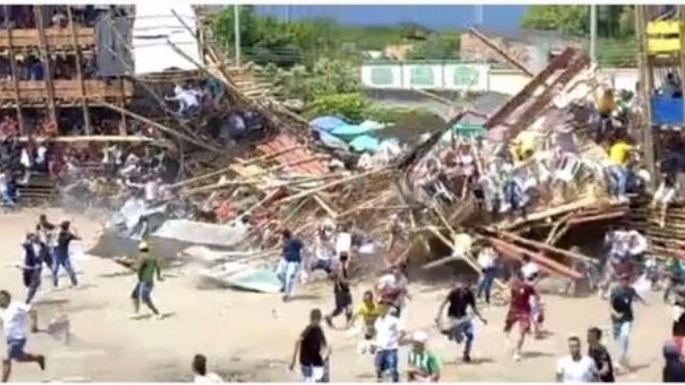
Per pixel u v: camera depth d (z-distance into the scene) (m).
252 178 42.94
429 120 53.47
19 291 34.34
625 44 60.38
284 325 30.14
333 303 32.56
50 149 53.88
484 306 32.12
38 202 52.78
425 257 35.59
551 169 36.78
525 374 24.77
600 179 36.47
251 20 75.25
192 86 53.47
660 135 40.06
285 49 75.12
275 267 35.50
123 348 27.72
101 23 54.78
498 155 38.81
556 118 42.47
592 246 36.16
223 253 37.09
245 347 27.86
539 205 36.19
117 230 40.09
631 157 39.69
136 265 35.72
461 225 35.62
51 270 34.72
